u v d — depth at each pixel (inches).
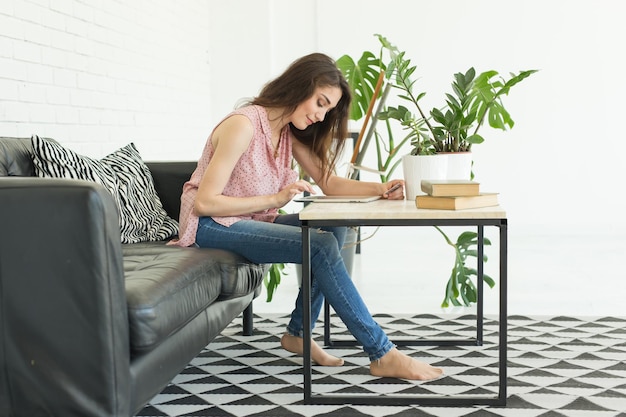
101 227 66.6
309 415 86.8
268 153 103.9
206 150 104.8
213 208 98.1
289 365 108.7
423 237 254.5
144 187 116.8
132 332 69.5
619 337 123.1
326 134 108.6
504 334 87.2
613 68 240.7
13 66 115.6
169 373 77.6
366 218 86.7
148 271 80.1
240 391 96.6
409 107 246.1
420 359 110.0
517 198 247.1
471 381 98.7
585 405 89.1
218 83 239.5
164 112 193.9
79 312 66.7
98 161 110.4
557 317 137.9
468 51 243.4
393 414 86.7
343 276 94.5
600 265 192.5
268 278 178.7
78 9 139.5
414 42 244.2
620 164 243.0
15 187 67.4
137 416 87.4
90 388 67.1
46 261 66.8
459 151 110.3
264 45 238.2
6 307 67.6
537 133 244.8
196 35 224.5
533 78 243.1
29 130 120.7
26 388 68.0
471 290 146.6
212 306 93.0
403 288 169.5
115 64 159.0
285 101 102.0
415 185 103.1
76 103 138.7
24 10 118.9
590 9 239.9
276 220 110.5
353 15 244.8
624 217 244.5
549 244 227.9
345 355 113.2
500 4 241.8
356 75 159.5
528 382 98.4
